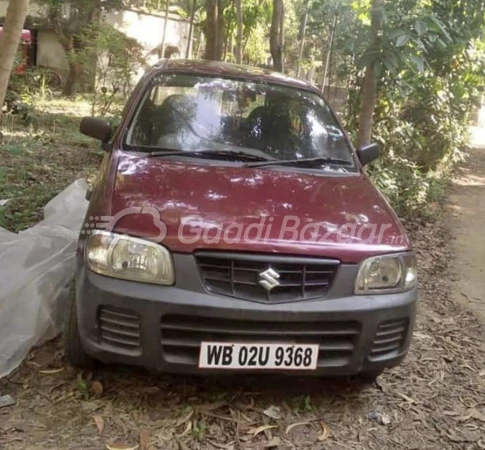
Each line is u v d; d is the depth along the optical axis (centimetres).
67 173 705
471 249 636
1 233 370
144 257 258
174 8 2039
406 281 289
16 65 1119
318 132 384
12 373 298
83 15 1521
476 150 1446
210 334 261
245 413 288
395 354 292
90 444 255
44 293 327
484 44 841
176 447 260
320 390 315
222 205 283
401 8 552
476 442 290
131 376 305
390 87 718
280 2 973
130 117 360
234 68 422
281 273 262
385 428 292
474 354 382
